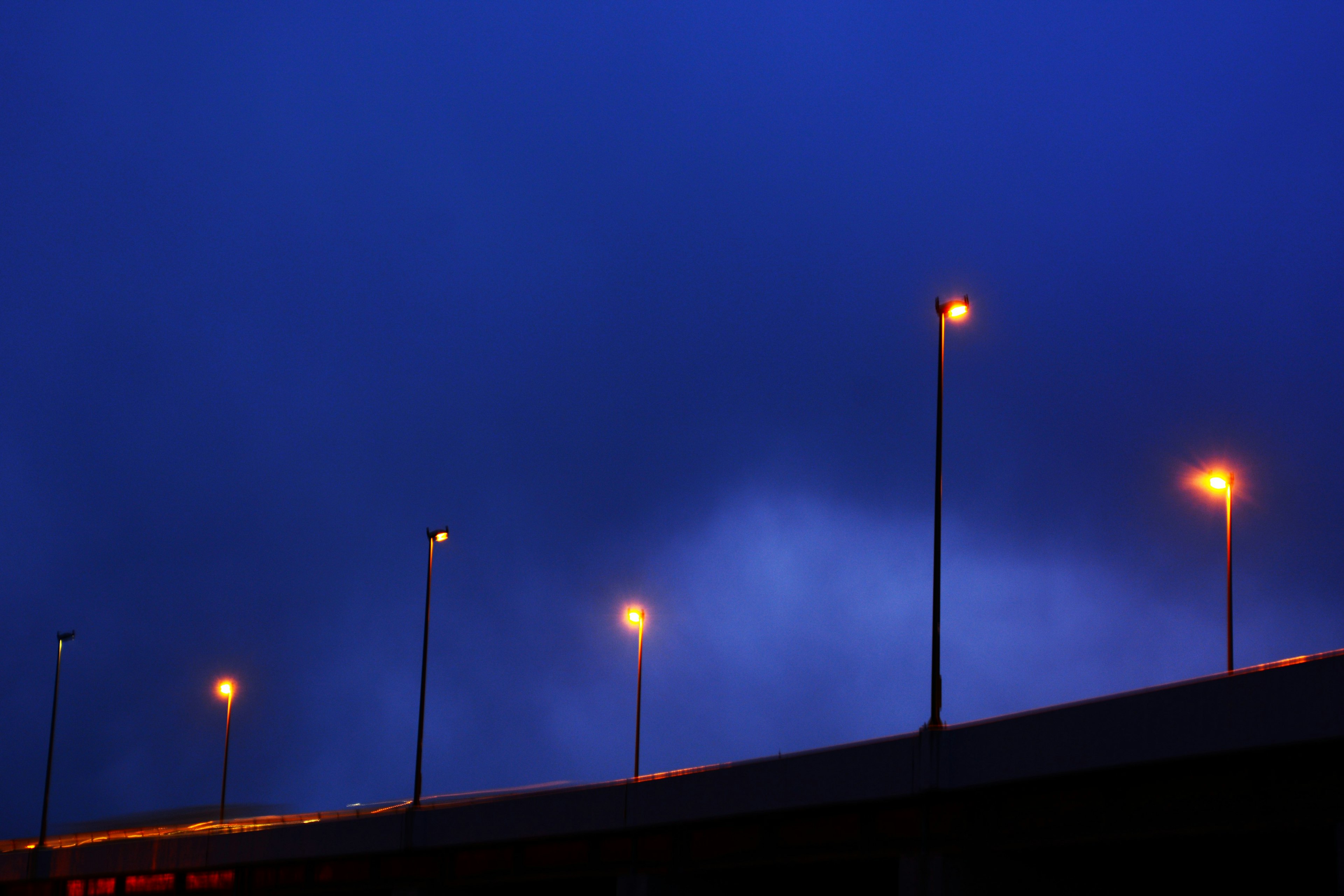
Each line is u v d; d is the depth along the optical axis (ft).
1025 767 102.63
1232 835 93.40
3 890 230.68
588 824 145.48
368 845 173.47
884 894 142.20
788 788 123.95
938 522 115.75
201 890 199.62
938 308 118.73
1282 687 84.84
